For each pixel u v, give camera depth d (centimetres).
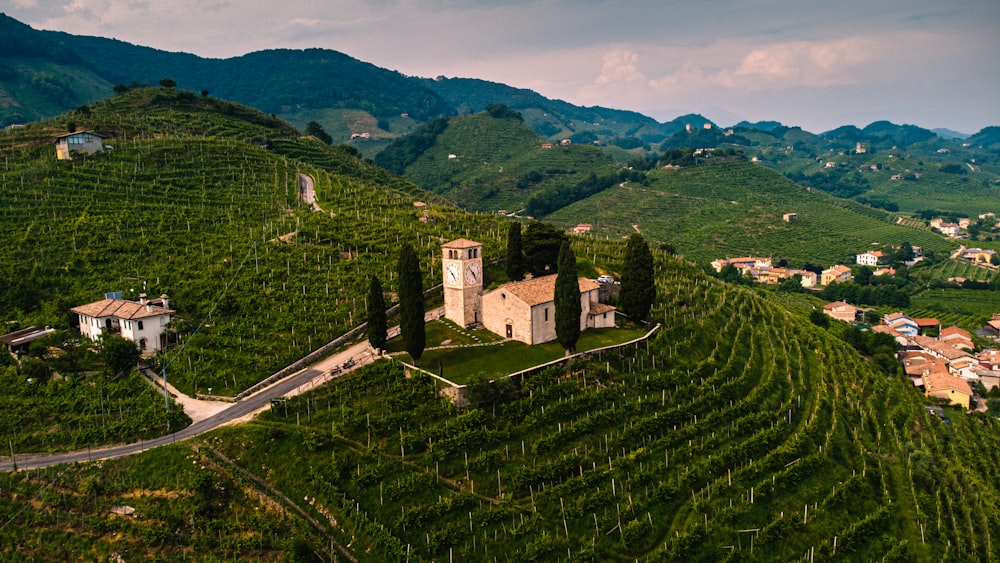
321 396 7844
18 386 8269
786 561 7200
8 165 14925
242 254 12094
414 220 14638
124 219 13050
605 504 7081
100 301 9931
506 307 9406
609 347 9119
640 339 9538
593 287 10212
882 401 11688
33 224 12388
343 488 6706
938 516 8406
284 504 6588
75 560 6153
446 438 7250
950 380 13488
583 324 10031
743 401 9194
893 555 7569
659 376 8912
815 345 12912
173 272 11369
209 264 11688
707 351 10175
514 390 7838
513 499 6875
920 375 14288
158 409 7800
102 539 6281
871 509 8212
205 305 10338
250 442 7125
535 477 7069
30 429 7612
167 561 6091
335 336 9600
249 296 10500
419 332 8362
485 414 7550
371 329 8719
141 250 12012
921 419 11694
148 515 6431
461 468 7050
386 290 10900
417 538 6397
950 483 9381
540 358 8656
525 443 7406
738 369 10038
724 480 7769
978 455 10681
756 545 7231
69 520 6431
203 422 7625
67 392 8200
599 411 8019
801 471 8256
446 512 6625
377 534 6344
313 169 19238
